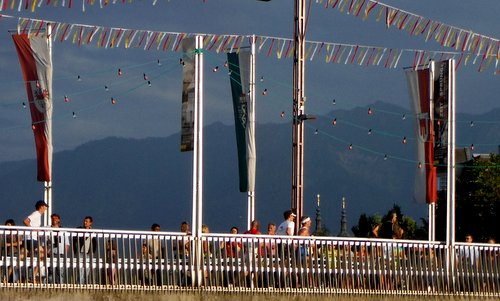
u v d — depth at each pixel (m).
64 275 52.50
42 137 58.22
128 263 53.56
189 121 56.53
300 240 56.62
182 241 54.81
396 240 58.88
